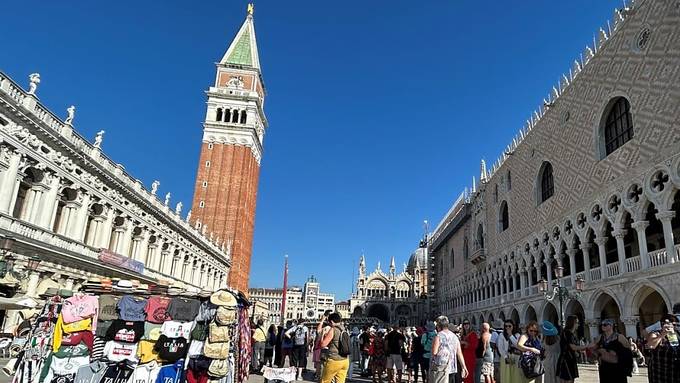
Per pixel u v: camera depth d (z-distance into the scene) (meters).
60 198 33.59
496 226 60.72
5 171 27.20
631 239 39.81
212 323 11.73
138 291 12.95
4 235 25.44
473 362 15.14
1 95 25.38
